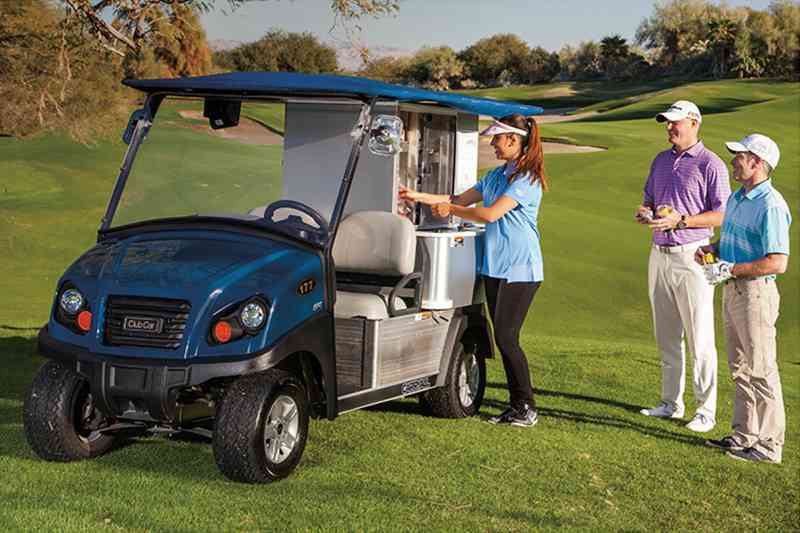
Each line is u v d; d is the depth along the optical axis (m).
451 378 5.80
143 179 5.04
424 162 5.97
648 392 7.41
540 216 25.09
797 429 6.66
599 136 45.41
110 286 4.50
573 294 17.72
